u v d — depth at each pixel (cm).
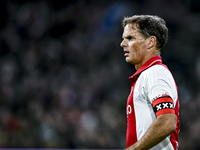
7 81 3850
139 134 729
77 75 4041
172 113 646
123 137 3400
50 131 3166
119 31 4309
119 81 3919
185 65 4009
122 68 4028
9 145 2983
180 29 4244
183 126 3450
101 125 3422
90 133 3281
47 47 4341
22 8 4719
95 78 3972
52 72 4078
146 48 804
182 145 3259
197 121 3444
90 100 3681
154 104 666
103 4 4719
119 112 3656
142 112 727
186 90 3784
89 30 4584
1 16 4669
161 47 821
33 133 3123
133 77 780
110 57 4188
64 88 3772
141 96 732
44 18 4634
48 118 3294
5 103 3494
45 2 4806
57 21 4672
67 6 4825
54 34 4612
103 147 3219
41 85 3791
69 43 4450
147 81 717
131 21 824
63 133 3219
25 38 4497
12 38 4456
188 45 4147
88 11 4734
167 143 719
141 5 4469
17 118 3212
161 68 725
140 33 805
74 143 3164
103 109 3584
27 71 4034
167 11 4344
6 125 3102
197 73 3894
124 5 4488
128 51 817
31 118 3262
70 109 3497
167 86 686
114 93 3819
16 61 4150
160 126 633
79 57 4297
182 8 4406
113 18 4438
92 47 4369
